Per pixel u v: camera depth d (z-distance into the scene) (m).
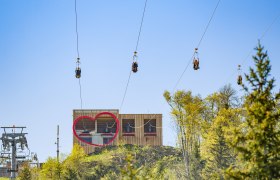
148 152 115.06
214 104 94.12
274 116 24.52
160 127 122.19
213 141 74.25
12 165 90.38
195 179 82.19
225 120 71.62
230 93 93.50
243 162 25.48
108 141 120.19
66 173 94.38
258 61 25.12
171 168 91.88
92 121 120.38
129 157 35.53
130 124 122.25
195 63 35.28
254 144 24.25
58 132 96.62
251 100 25.05
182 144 87.25
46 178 94.00
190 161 86.88
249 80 25.22
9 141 89.06
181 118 86.75
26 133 90.38
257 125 24.70
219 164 70.12
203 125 86.31
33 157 111.69
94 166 106.06
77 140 119.50
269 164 23.64
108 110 120.88
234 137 25.20
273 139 24.23
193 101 88.12
